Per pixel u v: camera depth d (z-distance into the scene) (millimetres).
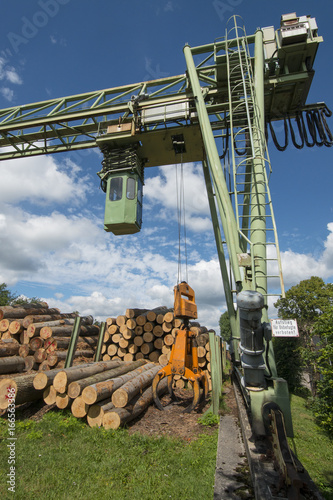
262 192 6809
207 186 11758
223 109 10398
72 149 12570
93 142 12211
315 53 9492
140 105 11023
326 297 23328
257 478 3268
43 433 5723
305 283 24406
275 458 3553
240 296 4113
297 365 17859
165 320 11094
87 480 4137
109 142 11445
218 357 7957
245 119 9172
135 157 11078
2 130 12430
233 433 5566
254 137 7816
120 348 11734
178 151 11664
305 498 2744
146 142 11312
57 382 6621
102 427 6059
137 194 11094
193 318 8867
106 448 5176
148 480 4145
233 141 7488
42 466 4469
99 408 6207
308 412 11711
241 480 3752
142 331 11570
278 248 6113
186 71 10516
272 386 4582
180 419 6805
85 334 12086
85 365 8070
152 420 6777
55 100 12734
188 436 5848
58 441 5426
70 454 4855
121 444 5332
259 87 8711
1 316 10906
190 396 8969
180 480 4160
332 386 10070
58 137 12570
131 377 7953
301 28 9086
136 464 4652
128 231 11414
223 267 10477
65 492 3832
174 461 4758
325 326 11039
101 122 11742
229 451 4723
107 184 11297
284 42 9258
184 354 7469
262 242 6457
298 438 7883
